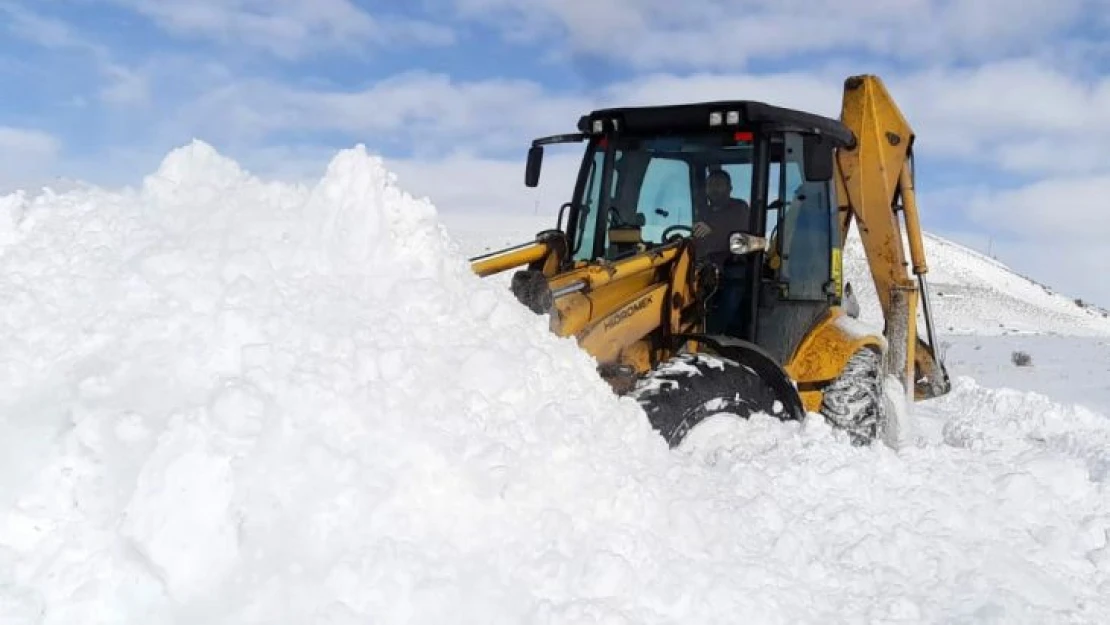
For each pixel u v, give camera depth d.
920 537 3.39
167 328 2.86
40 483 2.44
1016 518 3.77
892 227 6.66
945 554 3.31
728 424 4.18
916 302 6.83
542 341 3.63
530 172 5.97
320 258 3.30
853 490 3.70
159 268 3.04
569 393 3.39
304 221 3.41
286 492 2.46
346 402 2.71
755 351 4.54
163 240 3.21
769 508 3.33
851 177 6.67
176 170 3.60
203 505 2.34
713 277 5.14
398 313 3.23
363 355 2.91
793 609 2.81
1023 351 18.44
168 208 3.46
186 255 3.09
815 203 5.77
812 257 5.70
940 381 7.02
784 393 4.53
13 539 2.35
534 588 2.53
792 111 5.41
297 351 2.86
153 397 2.65
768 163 5.31
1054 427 8.20
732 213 5.36
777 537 3.18
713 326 5.37
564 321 4.39
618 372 4.59
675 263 5.04
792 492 3.60
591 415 3.37
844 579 3.10
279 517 2.42
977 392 9.47
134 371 2.72
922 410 9.06
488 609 2.41
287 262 3.22
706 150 5.46
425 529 2.55
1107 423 8.37
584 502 2.85
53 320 2.95
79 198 3.53
